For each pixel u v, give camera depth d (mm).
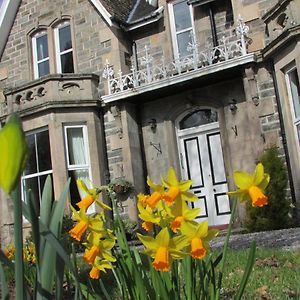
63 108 12680
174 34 13055
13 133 893
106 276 3793
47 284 1421
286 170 10039
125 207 11867
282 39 9734
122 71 12938
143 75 12461
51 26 14484
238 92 11547
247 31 10969
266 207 9469
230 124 11602
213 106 11914
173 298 1967
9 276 4020
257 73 10727
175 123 12586
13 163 885
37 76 14789
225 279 4418
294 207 9633
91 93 12898
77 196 12414
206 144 12250
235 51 11078
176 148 12398
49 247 1442
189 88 12156
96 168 12508
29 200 1364
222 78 11570
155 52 13117
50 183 1670
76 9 13906
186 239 1701
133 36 13492
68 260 1398
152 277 1986
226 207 11773
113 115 12555
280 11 9969
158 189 1938
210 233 1743
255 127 10625
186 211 1832
